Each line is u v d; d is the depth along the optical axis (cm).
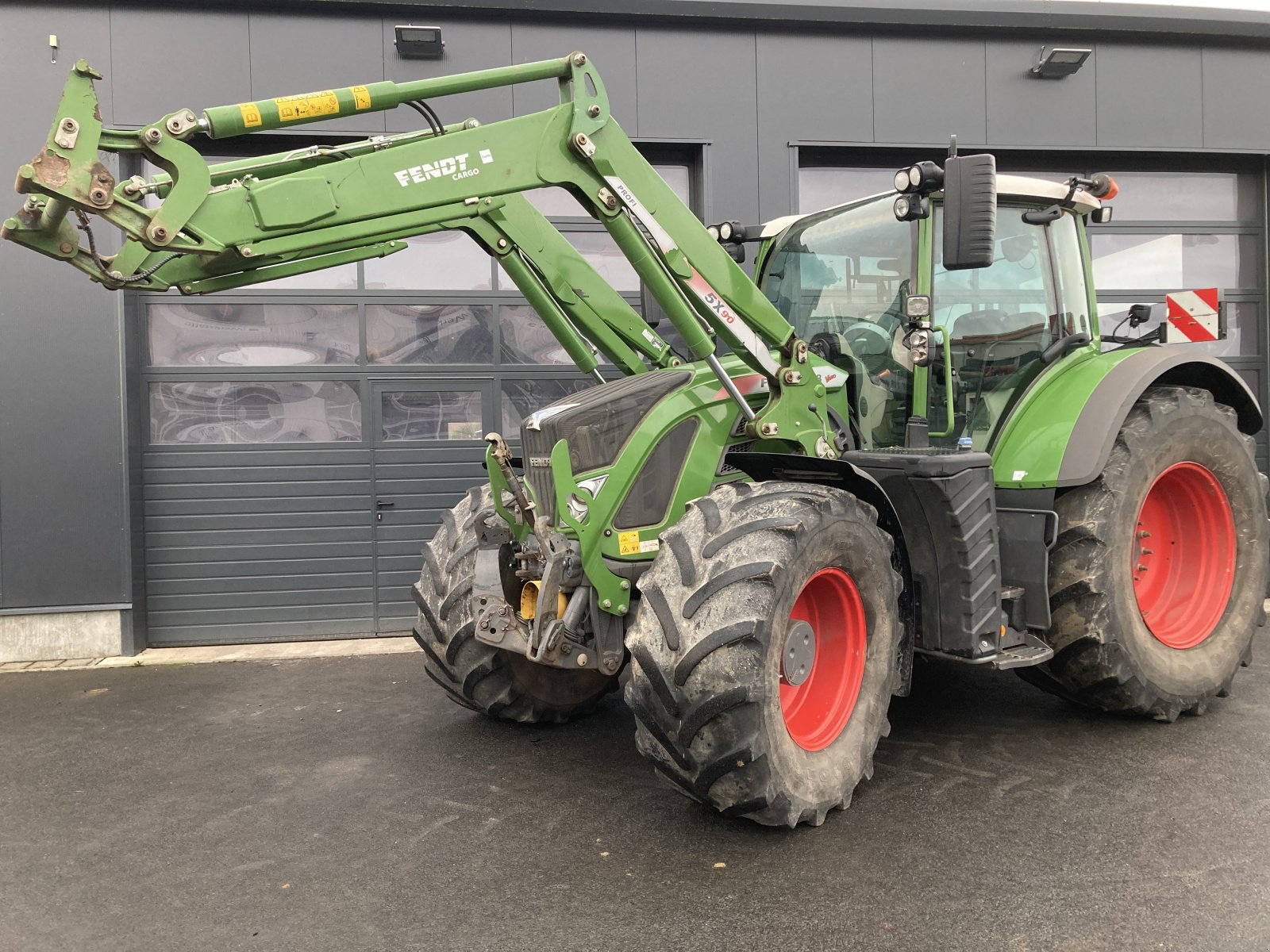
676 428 319
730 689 251
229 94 546
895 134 605
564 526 305
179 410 568
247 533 573
